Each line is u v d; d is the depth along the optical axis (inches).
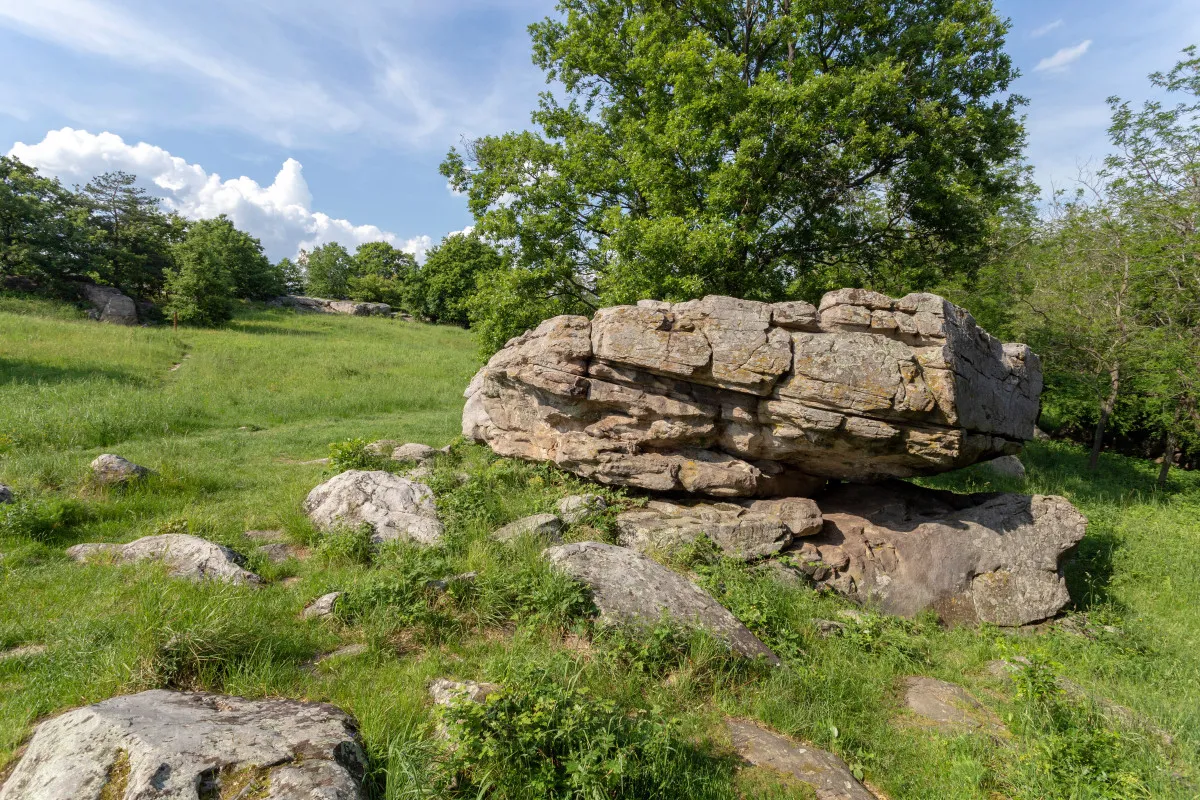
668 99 637.9
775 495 369.4
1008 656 240.4
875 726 207.9
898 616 306.0
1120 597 366.9
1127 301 624.4
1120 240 627.2
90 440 502.6
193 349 1045.8
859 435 312.7
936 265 682.2
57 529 297.4
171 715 150.9
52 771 129.7
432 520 324.5
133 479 361.1
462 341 1587.1
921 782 182.9
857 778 182.2
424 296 2166.6
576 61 693.3
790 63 603.8
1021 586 324.8
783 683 217.9
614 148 697.6
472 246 2000.5
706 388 349.7
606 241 634.2
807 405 316.8
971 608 323.0
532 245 671.1
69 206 1478.8
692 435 355.9
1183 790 182.9
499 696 156.6
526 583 248.8
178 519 313.6
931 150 575.5
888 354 307.0
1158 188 625.0
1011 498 354.6
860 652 255.0
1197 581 381.1
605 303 590.6
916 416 305.1
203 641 189.0
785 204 611.8
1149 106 611.8
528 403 412.2
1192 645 307.3
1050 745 190.1
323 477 416.2
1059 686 231.1
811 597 293.0
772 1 641.0
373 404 759.7
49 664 187.3
